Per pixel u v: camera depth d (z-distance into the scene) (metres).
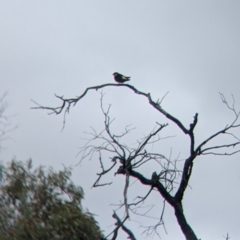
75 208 16.42
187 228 17.61
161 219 17.00
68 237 15.95
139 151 16.97
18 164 16.86
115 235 16.45
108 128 16.92
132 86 17.75
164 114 17.62
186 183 17.61
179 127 17.44
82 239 16.16
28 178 16.81
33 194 16.59
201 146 17.59
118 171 17.02
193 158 17.64
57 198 16.72
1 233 15.29
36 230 15.55
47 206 16.48
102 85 17.64
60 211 16.25
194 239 17.50
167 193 17.50
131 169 17.00
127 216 16.38
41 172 16.94
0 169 16.81
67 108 17.56
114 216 16.77
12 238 15.24
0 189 16.52
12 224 15.81
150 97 17.72
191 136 17.55
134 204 16.75
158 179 17.23
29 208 16.17
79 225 16.06
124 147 16.92
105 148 16.92
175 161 17.23
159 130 16.97
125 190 16.64
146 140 16.97
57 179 16.83
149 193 17.16
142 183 17.14
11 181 16.58
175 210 17.62
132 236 16.77
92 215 16.59
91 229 16.20
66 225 16.00
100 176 16.97
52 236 15.83
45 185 16.67
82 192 16.95
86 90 17.56
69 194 16.84
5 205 16.30
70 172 17.11
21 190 16.47
